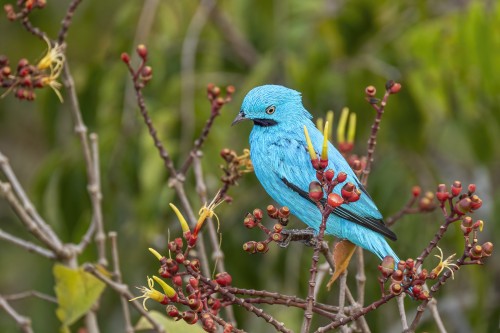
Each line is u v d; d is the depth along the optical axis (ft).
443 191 24.22
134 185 41.98
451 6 49.06
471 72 43.75
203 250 30.04
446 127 50.14
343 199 23.98
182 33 47.65
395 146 45.34
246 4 48.88
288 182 34.09
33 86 28.86
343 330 26.11
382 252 32.76
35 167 61.62
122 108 43.45
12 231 56.18
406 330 23.82
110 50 45.52
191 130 40.57
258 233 43.62
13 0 50.93
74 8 29.96
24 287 55.47
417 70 45.21
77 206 42.01
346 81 45.16
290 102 34.68
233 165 30.45
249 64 50.44
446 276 23.65
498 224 44.70
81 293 29.37
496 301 47.57
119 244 43.98
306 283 41.91
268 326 42.06
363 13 45.93
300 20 47.78
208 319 22.67
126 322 29.96
